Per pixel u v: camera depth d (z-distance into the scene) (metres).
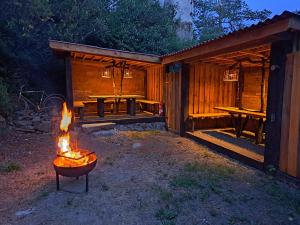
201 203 3.36
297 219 3.00
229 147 5.87
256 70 7.61
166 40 13.45
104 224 2.86
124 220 2.94
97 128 7.64
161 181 4.12
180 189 3.79
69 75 7.76
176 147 6.45
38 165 4.81
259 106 7.48
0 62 9.26
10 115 7.45
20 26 8.87
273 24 3.91
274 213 3.13
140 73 10.92
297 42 3.96
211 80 8.30
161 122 9.17
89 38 11.94
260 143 6.21
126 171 4.59
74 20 10.98
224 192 3.73
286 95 4.17
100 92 10.30
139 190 3.74
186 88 7.74
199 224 2.87
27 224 2.84
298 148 3.91
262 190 3.83
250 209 3.22
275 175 4.38
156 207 3.24
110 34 11.89
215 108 7.81
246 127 7.82
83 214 3.06
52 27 10.46
